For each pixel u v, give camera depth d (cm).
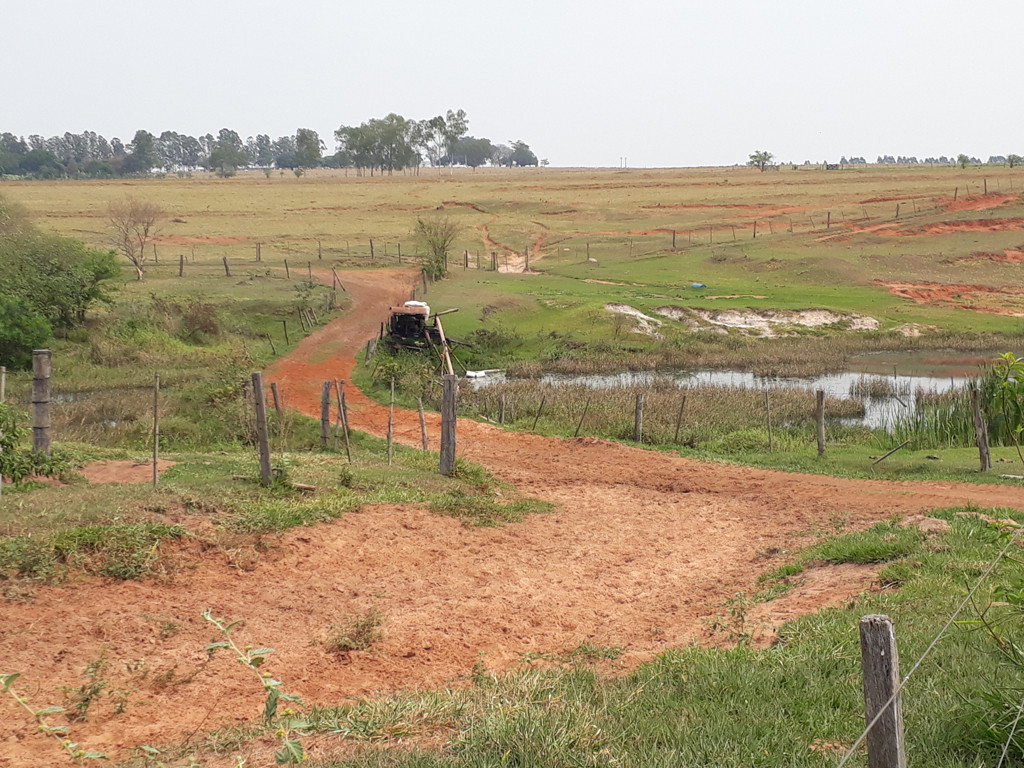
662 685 756
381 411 3047
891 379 3928
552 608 1098
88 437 2286
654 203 10219
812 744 612
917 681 702
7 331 3419
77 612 902
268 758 607
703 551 1430
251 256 7012
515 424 2850
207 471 1591
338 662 873
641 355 4366
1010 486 1784
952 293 5897
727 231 8406
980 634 806
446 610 1052
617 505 1769
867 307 5441
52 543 1007
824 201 9675
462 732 620
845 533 1426
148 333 3988
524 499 1748
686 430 2683
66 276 4009
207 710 731
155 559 1055
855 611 951
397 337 4119
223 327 4362
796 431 2705
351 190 12288
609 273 6556
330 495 1451
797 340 4809
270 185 13500
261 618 975
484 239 8462
